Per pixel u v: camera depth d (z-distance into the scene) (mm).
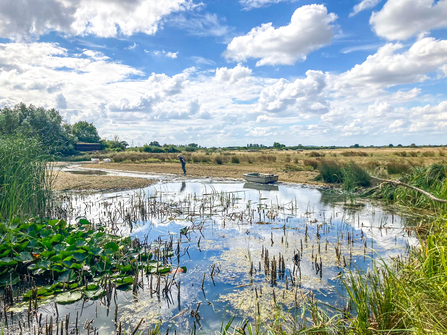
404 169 15555
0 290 4477
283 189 15578
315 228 8234
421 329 2723
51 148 9750
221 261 5938
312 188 15844
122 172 24016
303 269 5473
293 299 4410
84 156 43750
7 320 3768
